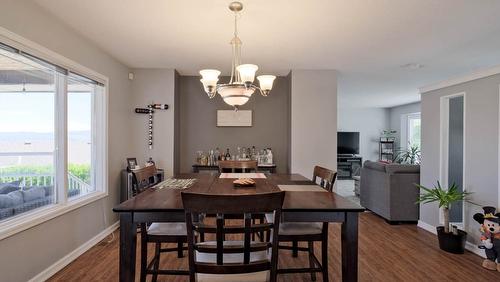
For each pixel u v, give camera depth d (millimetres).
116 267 2570
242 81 2201
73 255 2744
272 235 1414
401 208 3934
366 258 2797
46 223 2377
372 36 2943
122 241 1666
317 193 2105
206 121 4867
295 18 2520
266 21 2586
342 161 8789
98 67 3295
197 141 4855
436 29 2754
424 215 3775
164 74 4273
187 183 2438
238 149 4875
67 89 2732
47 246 2389
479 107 2904
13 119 2207
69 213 2707
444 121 3457
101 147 3438
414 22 2592
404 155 7938
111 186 3604
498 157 2689
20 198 2238
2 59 2113
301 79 4312
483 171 2850
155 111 4270
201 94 4852
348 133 8859
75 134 3002
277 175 3020
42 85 2490
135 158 4066
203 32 2844
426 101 3746
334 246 3139
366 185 4715
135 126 4238
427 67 4184
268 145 4895
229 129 4887
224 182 2488
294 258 2756
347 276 1746
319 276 2432
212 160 4707
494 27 2699
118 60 3814
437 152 3529
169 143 4273
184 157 4832
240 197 1309
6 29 1955
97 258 2777
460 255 2875
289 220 1713
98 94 3443
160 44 3189
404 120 8445
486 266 2578
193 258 1379
